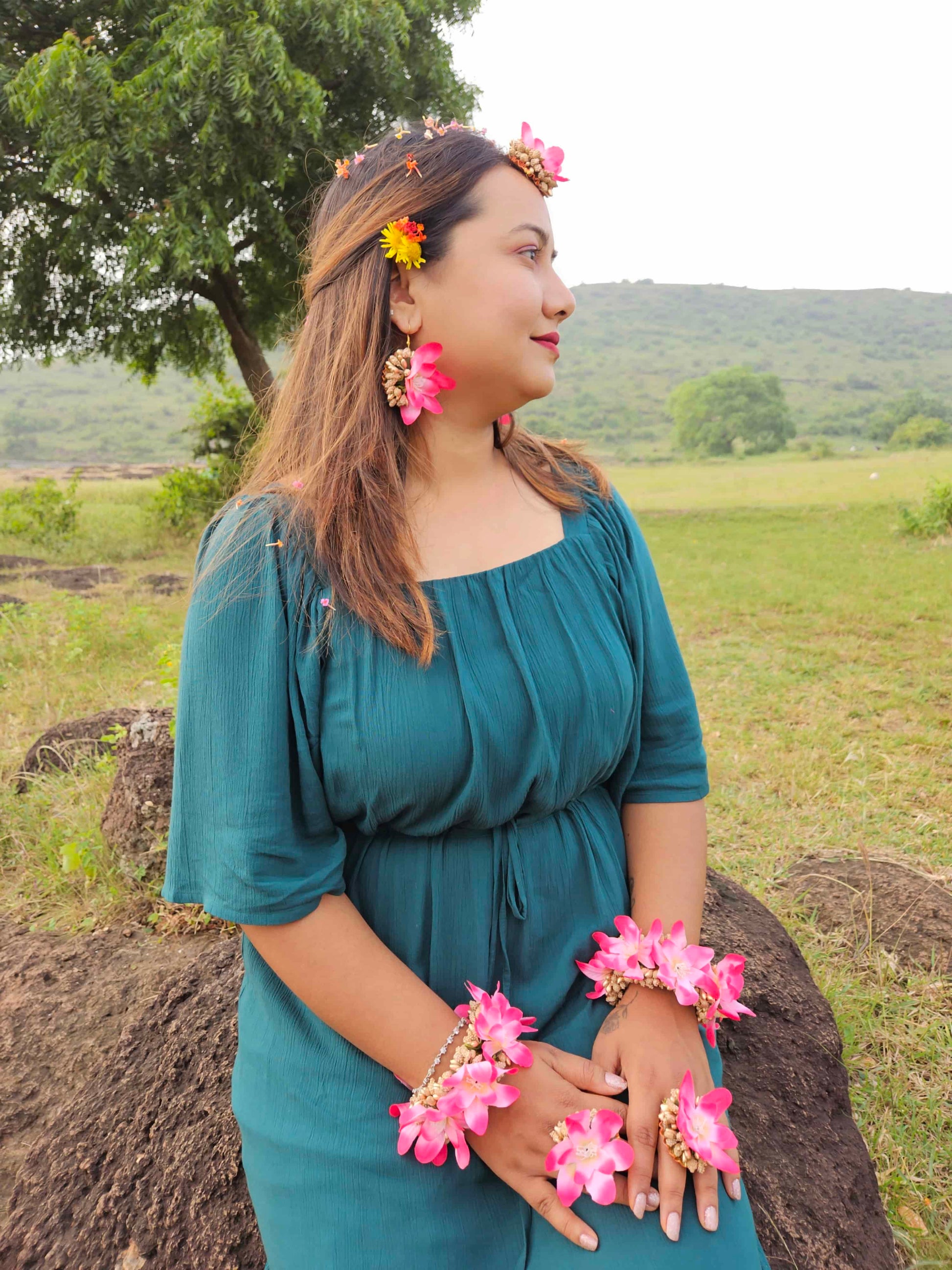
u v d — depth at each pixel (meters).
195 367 14.55
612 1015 1.37
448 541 1.39
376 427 1.37
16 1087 2.54
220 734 1.29
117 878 3.40
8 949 3.13
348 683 1.28
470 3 12.03
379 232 1.35
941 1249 1.97
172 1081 1.98
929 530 12.65
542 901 1.40
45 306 13.07
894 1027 2.63
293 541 1.32
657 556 12.61
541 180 1.38
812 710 5.77
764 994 2.15
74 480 15.81
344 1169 1.30
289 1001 1.41
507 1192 1.32
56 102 9.68
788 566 11.10
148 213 10.38
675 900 1.53
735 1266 1.19
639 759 1.61
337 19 10.32
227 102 9.72
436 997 1.29
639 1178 1.21
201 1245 1.68
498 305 1.32
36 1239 1.79
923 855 3.78
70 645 6.73
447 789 1.28
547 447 1.64
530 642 1.33
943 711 5.70
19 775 4.42
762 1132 1.85
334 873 1.31
